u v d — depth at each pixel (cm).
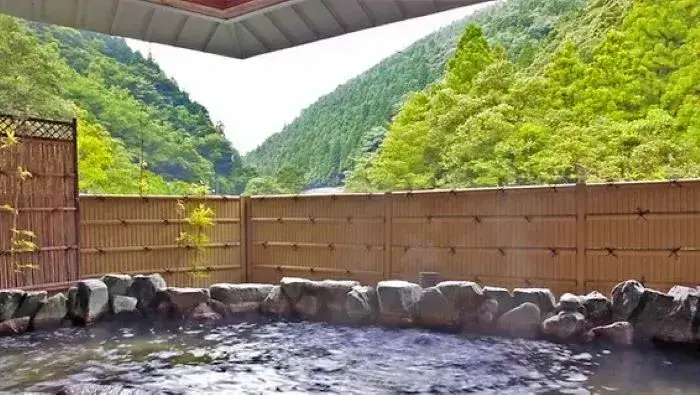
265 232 969
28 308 615
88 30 661
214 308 673
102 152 1650
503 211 757
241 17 627
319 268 909
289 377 423
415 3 592
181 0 598
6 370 441
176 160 2464
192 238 918
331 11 633
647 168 1134
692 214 635
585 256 700
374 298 638
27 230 707
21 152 706
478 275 776
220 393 383
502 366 444
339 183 2748
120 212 848
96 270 817
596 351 486
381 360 471
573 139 1280
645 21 1498
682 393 367
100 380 413
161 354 498
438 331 584
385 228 848
